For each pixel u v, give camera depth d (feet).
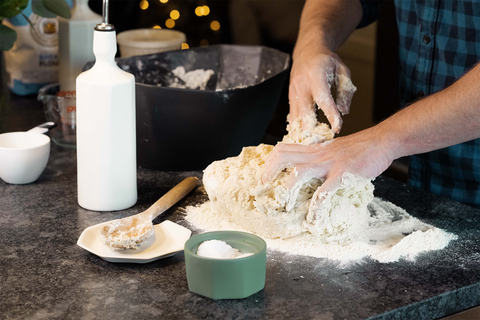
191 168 4.07
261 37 7.31
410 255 2.86
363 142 2.98
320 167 2.96
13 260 2.73
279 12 6.94
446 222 3.32
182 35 5.70
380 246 2.99
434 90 4.33
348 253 2.87
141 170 4.09
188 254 2.39
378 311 2.35
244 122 3.95
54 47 5.58
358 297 2.46
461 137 2.91
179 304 2.38
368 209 3.44
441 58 4.20
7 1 4.50
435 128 2.87
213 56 5.02
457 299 2.57
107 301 2.39
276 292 2.48
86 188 3.32
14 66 5.57
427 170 4.53
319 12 4.58
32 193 3.59
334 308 2.37
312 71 3.62
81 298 2.41
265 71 4.91
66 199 3.52
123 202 3.36
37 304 2.35
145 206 3.45
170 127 3.82
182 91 3.67
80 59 4.89
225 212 3.19
